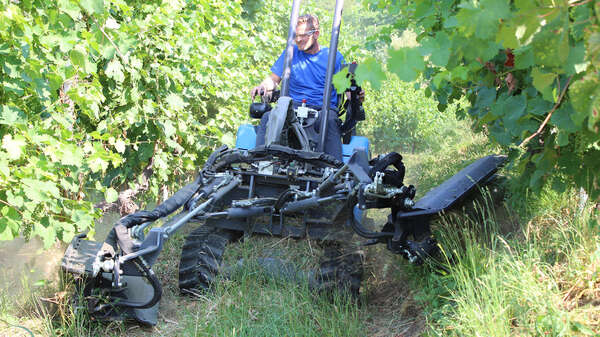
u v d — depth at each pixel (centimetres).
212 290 441
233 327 365
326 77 480
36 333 354
